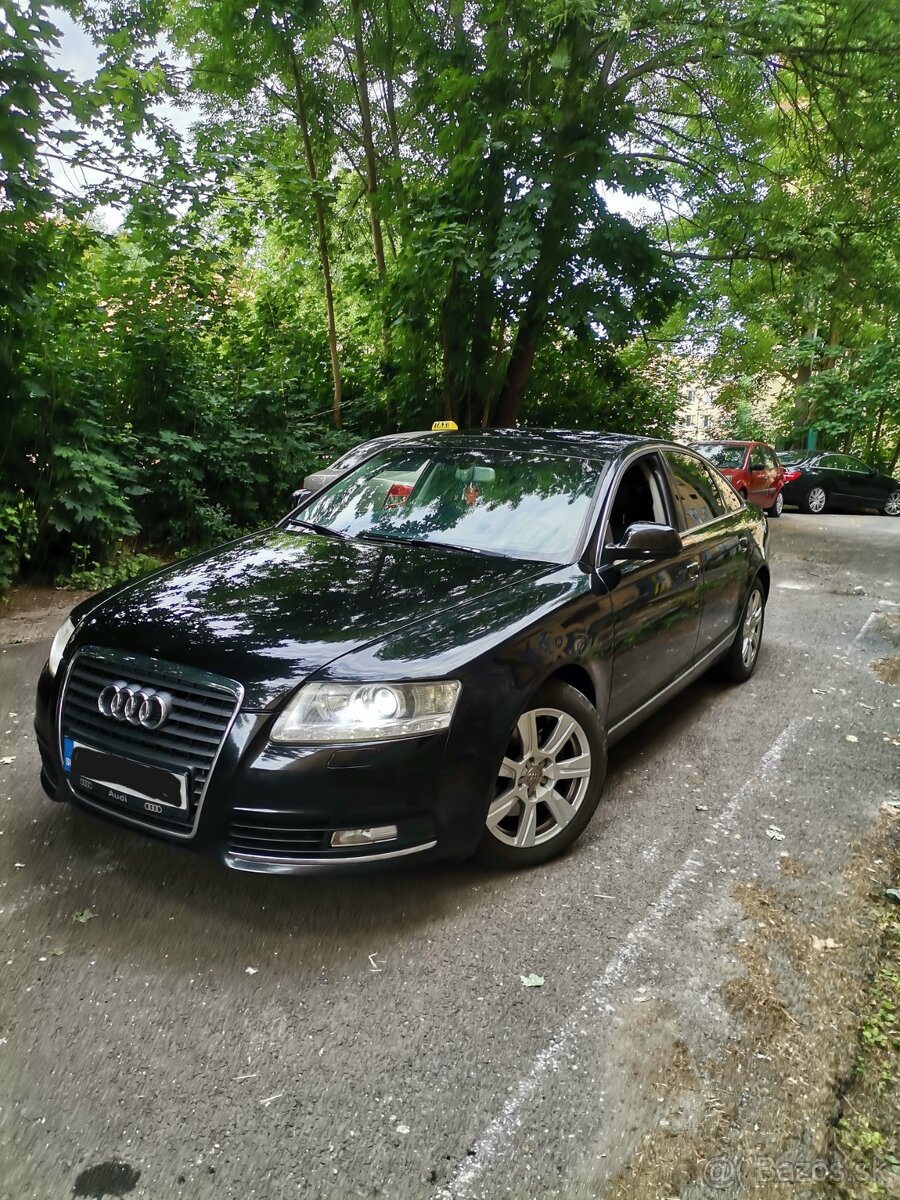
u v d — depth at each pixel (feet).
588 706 11.07
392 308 41.34
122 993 8.19
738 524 17.87
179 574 11.73
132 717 9.22
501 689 9.71
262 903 9.76
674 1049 7.72
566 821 10.90
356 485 14.97
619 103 38.68
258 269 53.36
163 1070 7.27
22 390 24.40
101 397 29.81
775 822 12.23
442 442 15.39
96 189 27.58
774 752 14.88
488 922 9.55
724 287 54.75
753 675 19.60
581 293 39.65
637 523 12.32
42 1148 6.45
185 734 8.97
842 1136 6.91
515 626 10.21
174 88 35.83
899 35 39.32
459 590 10.94
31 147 21.35
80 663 9.98
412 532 13.32
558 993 8.41
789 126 45.93
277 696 8.79
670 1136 6.80
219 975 8.50
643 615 12.90
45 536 26.30
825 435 88.74
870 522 60.18
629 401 56.95
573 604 11.16
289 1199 6.13
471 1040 7.75
